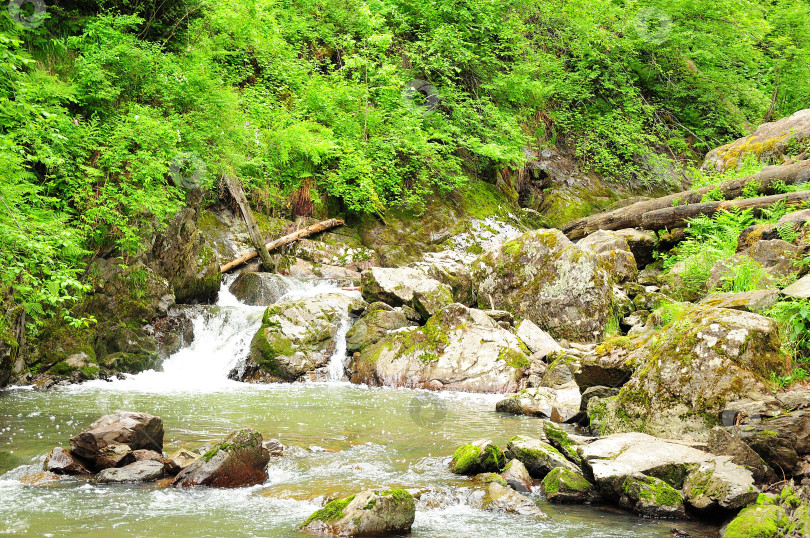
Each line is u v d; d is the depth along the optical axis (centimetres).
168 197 1068
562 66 2239
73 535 376
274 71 1628
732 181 1313
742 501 408
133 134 1002
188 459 509
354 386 981
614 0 2366
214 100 1148
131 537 375
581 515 433
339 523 391
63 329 954
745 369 523
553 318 1103
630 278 1190
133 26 1105
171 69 1103
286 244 1531
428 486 478
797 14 2353
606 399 621
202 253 1275
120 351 1023
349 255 1580
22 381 895
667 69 2364
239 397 856
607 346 688
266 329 1055
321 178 1655
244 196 1412
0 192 698
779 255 918
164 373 1050
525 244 1167
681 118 2400
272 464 534
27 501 436
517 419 730
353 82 1731
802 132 1534
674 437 530
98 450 512
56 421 672
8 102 782
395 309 1124
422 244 1692
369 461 547
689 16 2333
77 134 955
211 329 1122
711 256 1020
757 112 2483
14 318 872
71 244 762
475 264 1221
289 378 1023
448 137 1795
